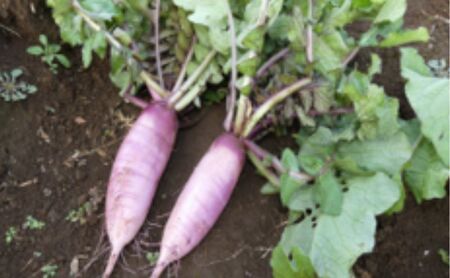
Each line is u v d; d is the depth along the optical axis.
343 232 0.62
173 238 0.67
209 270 0.69
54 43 0.82
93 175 0.74
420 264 0.70
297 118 0.79
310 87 0.71
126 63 0.71
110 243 0.69
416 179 0.69
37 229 0.69
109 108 0.79
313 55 0.69
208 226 0.69
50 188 0.72
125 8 0.73
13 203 0.71
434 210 0.73
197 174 0.69
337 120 0.74
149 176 0.69
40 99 0.78
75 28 0.71
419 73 0.70
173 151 0.77
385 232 0.72
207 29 0.71
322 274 0.61
